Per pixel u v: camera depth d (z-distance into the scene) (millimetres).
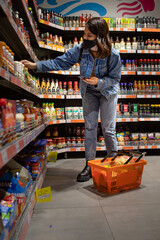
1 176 1290
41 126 2133
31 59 2660
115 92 2279
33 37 2934
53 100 4090
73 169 2877
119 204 1712
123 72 3719
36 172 1937
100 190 2033
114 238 1233
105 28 1912
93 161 2133
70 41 3746
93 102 2383
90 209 1625
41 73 3648
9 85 1880
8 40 2000
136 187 2123
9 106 1102
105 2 4309
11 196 1118
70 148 3598
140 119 3721
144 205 1691
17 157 1876
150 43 3893
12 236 974
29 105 1880
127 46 3838
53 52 3773
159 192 1980
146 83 3908
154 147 3770
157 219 1465
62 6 4234
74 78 4152
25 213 1279
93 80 2029
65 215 1532
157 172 2699
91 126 2396
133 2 4383
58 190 2053
